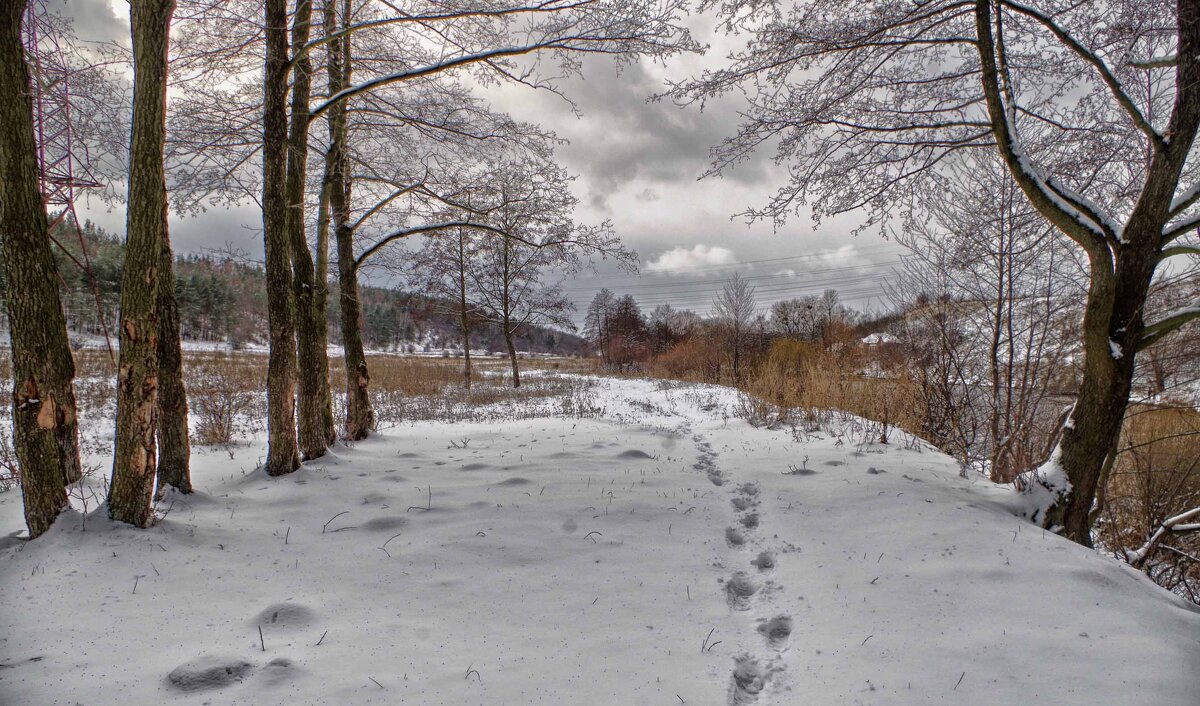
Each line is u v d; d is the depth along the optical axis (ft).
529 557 13.25
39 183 13.65
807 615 10.85
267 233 19.01
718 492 18.71
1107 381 15.21
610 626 10.35
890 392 30.01
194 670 8.26
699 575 12.66
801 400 33.58
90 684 8.00
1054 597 10.59
